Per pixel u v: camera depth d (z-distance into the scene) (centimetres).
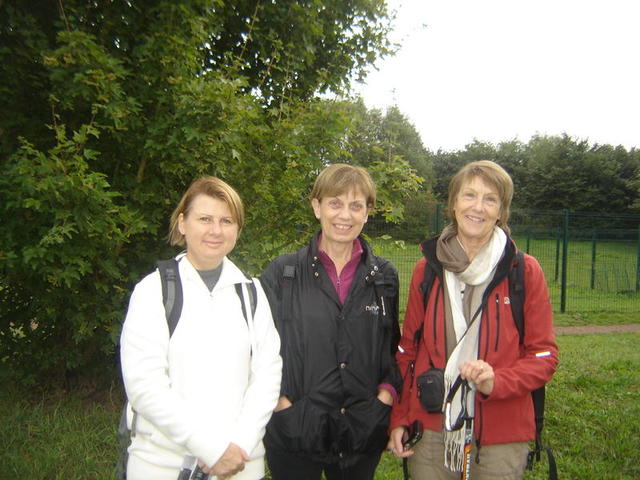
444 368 229
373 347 235
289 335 232
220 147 410
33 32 388
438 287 237
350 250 248
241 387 208
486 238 234
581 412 495
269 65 516
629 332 1013
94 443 401
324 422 224
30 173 352
